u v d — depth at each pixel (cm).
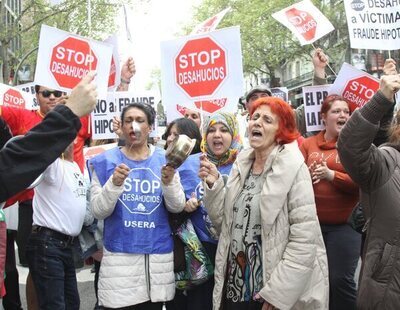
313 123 562
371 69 2242
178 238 409
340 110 458
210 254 412
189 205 404
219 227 380
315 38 593
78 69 471
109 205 381
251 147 369
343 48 3162
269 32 3186
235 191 362
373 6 560
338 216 442
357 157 300
